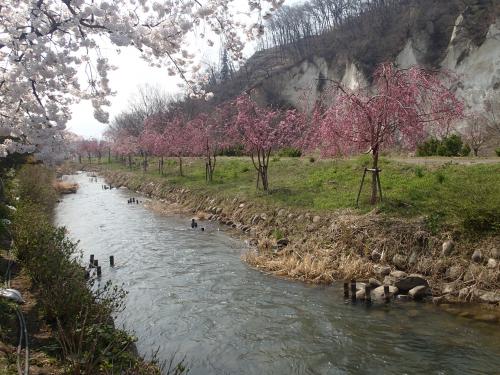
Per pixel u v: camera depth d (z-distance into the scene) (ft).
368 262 36.09
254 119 62.03
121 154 191.42
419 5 152.76
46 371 16.98
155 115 169.89
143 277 38.91
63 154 22.12
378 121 40.73
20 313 22.15
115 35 18.24
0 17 17.97
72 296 22.45
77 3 17.70
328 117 43.14
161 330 27.48
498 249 30.66
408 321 26.96
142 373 17.17
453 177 43.73
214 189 73.20
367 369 21.93
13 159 46.32
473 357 22.38
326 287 33.76
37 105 20.27
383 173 52.44
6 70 18.47
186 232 57.72
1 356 17.80
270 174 72.38
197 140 88.02
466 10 126.31
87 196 107.34
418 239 34.91
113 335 20.17
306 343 25.00
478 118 94.07
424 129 43.60
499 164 44.55
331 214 44.24
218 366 22.86
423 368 21.67
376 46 156.76
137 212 77.66
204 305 31.48
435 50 134.41
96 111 21.21
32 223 34.55
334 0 224.33
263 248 45.47
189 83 24.79
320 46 198.80
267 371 22.22
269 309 30.14
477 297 28.96
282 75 197.47
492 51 112.16
